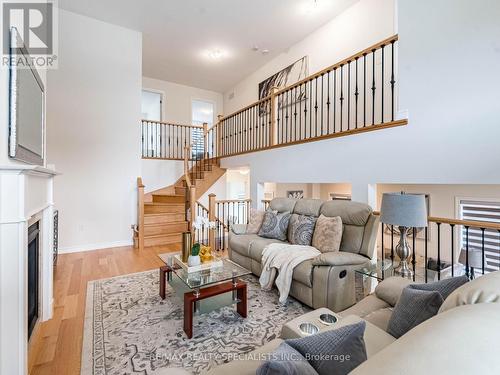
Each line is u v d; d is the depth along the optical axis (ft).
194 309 7.30
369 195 9.39
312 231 10.02
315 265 7.84
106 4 13.71
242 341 6.48
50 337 6.57
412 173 8.01
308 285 7.89
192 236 8.63
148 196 19.11
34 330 6.43
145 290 9.43
